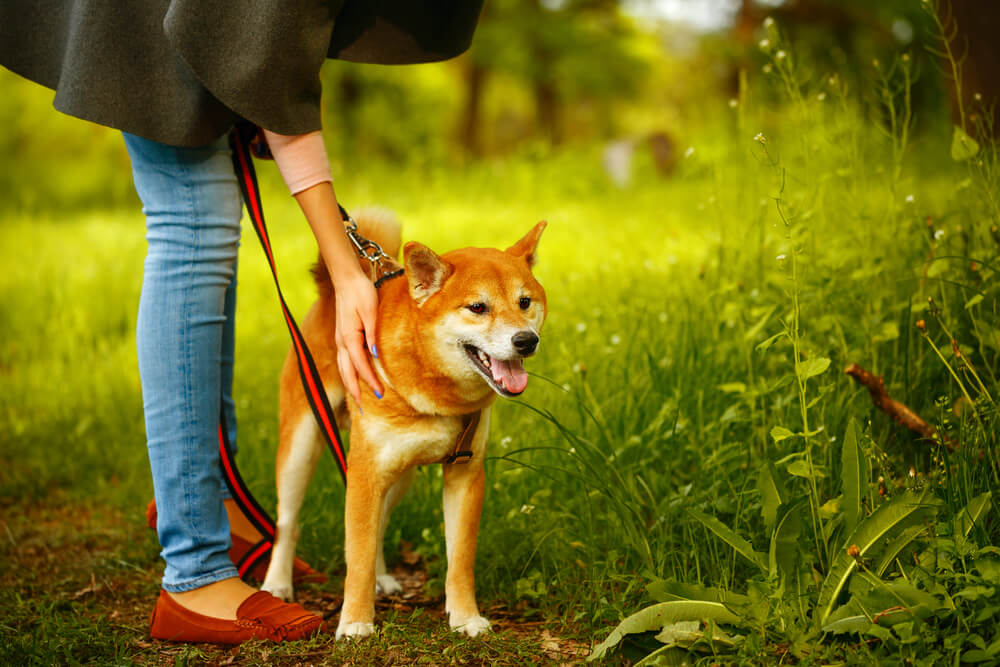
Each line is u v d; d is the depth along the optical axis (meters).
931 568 2.36
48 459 4.76
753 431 3.37
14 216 11.84
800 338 2.73
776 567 2.48
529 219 9.77
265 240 2.80
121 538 3.82
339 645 2.54
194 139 2.60
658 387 3.71
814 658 2.23
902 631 2.14
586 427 3.64
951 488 2.54
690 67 21.66
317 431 3.08
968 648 2.17
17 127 21.38
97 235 10.32
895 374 3.45
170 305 2.67
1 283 8.24
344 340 2.69
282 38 2.41
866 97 4.26
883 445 3.24
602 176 13.81
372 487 2.72
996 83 4.78
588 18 22.59
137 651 2.63
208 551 2.71
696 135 10.01
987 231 3.47
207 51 2.42
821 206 4.02
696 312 4.19
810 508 2.72
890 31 17.12
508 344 2.62
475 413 2.73
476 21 3.21
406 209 11.05
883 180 4.11
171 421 2.67
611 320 4.66
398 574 3.41
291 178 2.67
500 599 2.99
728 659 2.28
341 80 23.06
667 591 2.46
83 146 21.80
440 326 2.63
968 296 3.42
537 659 2.47
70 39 2.54
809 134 4.17
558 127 26.55
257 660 2.51
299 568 3.23
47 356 6.58
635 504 3.01
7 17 2.65
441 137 27.03
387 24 3.07
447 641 2.57
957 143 3.11
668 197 10.62
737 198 4.66
